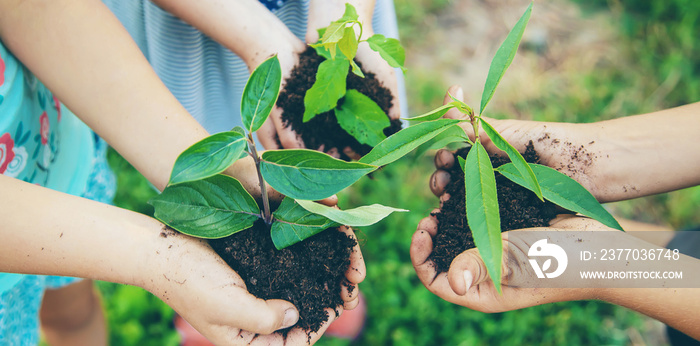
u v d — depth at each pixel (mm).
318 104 616
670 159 638
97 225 517
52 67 564
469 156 499
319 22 692
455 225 608
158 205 529
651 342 975
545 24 1389
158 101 570
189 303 525
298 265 562
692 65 1287
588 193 549
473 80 1294
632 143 645
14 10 549
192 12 674
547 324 964
